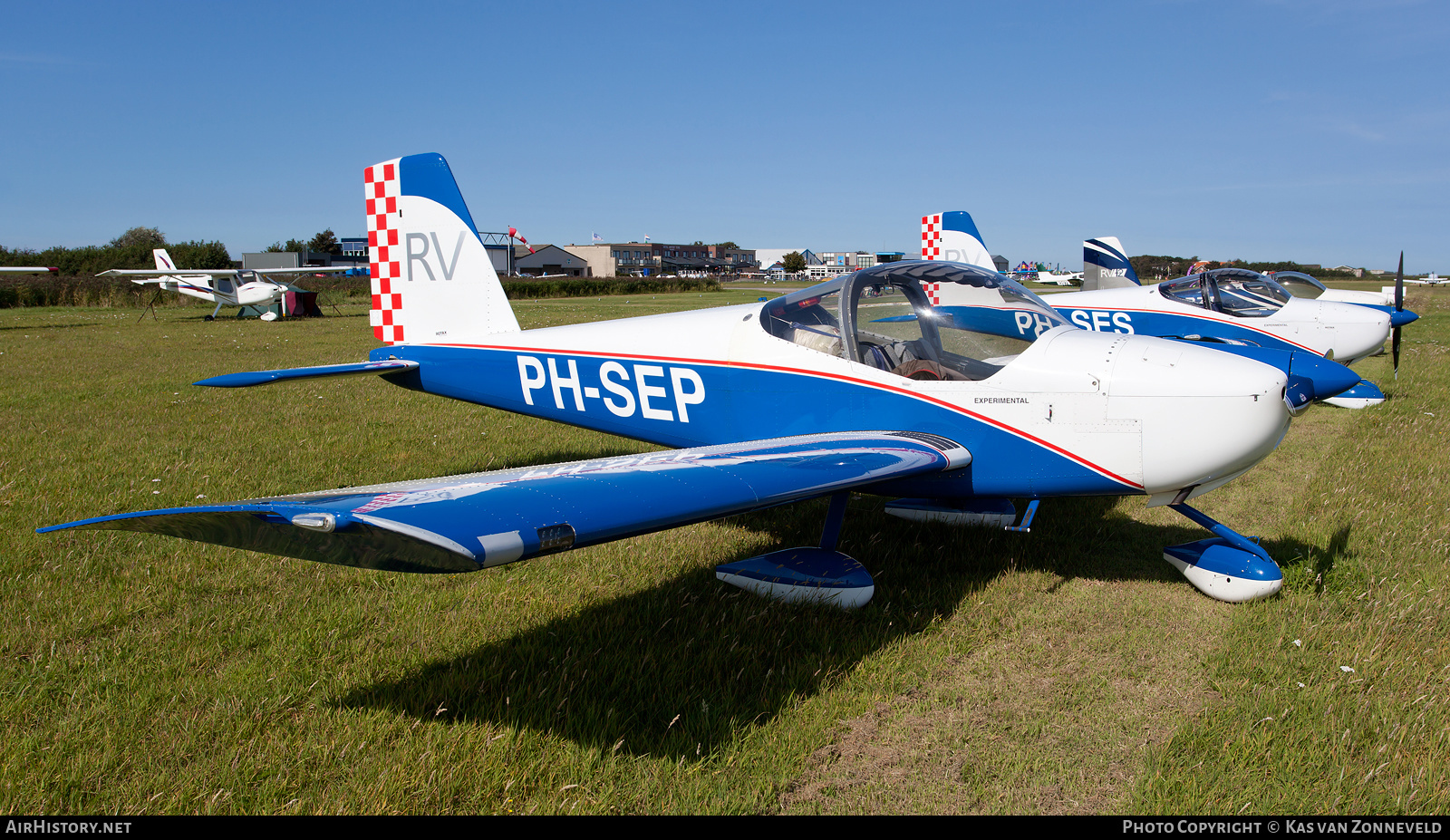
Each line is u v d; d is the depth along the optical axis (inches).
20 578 138.9
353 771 89.3
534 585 143.2
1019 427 146.2
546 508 88.6
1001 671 116.5
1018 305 155.3
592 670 112.0
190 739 93.8
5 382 376.2
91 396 340.8
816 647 123.0
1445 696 104.8
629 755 92.4
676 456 128.1
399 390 375.2
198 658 114.1
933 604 138.7
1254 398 132.4
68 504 181.8
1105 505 203.0
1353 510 185.3
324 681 108.4
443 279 215.9
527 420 304.5
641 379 188.1
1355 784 88.0
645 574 150.7
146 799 83.7
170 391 356.8
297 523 75.2
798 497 114.0
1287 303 341.1
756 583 142.7
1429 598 135.0
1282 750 94.0
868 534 178.7
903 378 155.4
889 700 108.3
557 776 89.1
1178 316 352.8
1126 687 112.4
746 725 100.1
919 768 93.8
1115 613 136.6
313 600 134.8
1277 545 164.6
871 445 140.4
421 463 234.1
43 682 106.4
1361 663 113.0
